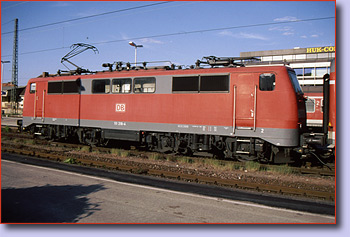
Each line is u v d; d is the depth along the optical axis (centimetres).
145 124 1348
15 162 1174
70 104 1614
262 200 738
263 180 936
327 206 704
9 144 1659
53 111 1689
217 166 1127
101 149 1502
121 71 1475
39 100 1766
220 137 1200
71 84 1614
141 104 1362
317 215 641
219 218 610
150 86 1341
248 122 1130
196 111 1225
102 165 1122
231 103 1159
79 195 751
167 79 1295
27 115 1831
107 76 1477
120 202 699
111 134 1465
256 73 1125
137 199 723
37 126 1806
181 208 664
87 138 1616
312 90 2400
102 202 698
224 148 1240
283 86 1089
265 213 646
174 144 1335
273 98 1098
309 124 2364
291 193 796
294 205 705
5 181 881
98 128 1541
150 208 661
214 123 1188
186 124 1246
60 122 1656
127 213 629
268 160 1188
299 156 1224
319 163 1205
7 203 688
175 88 1274
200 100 1218
